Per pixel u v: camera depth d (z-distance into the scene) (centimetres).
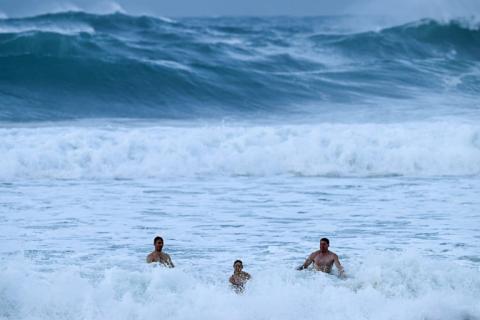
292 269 4572
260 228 5647
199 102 12525
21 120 10875
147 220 5881
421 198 6706
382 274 4325
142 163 7969
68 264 4678
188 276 4203
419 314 3825
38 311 3838
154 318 3781
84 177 7700
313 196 6819
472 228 5609
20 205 6350
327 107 12062
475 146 8394
